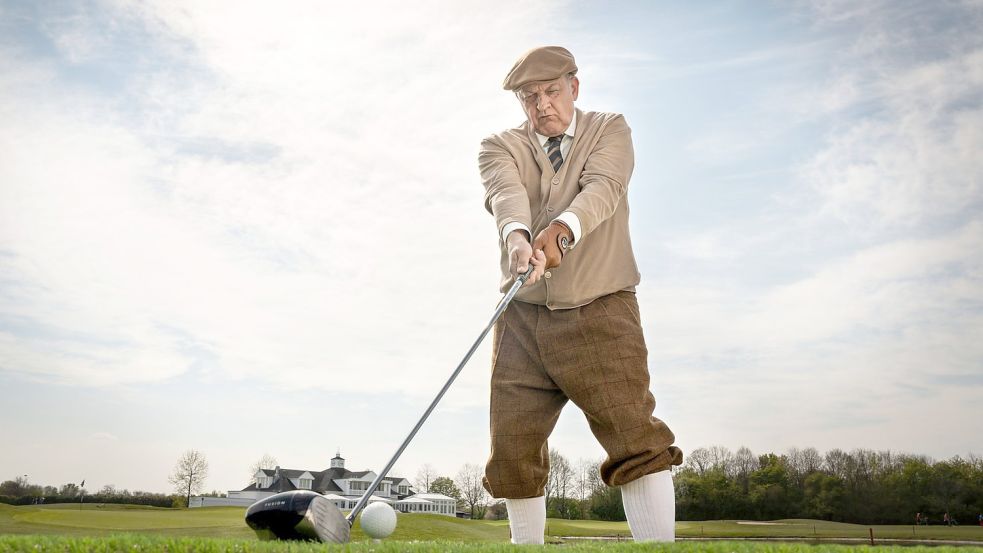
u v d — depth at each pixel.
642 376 3.40
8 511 26.19
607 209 3.44
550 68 3.62
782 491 57.69
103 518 22.89
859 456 56.69
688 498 60.41
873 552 1.99
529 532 3.66
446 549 2.08
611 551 2.02
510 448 3.58
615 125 3.73
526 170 3.80
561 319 3.47
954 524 50.72
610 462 3.35
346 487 77.06
